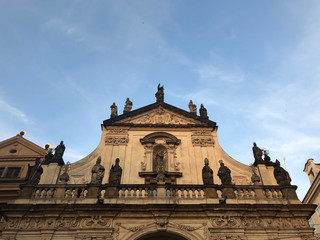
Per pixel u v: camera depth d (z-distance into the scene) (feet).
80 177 84.48
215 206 69.67
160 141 94.58
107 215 68.28
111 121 98.17
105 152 90.27
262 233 68.39
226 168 79.46
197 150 92.68
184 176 86.28
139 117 101.71
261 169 87.30
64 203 69.26
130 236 65.67
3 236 64.64
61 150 88.43
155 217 68.44
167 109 104.78
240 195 75.41
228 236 66.39
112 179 74.64
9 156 95.96
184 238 66.64
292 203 73.36
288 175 79.15
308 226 70.13
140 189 73.26
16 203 69.46
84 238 64.80
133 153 90.79
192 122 101.50
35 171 76.23
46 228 66.08
